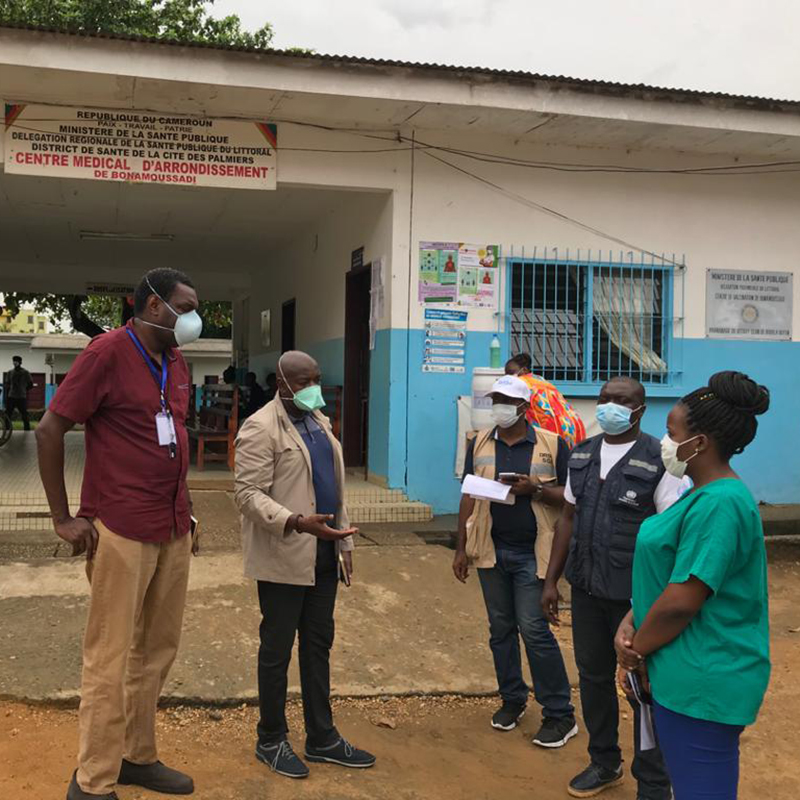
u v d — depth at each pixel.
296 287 12.51
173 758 3.80
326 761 3.82
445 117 7.90
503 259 8.53
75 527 3.16
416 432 8.29
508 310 8.54
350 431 9.89
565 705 4.22
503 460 4.29
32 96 7.38
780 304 9.30
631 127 8.13
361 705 4.55
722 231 9.14
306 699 3.80
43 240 13.13
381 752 4.04
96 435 3.24
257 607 5.49
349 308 9.83
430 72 7.39
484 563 4.26
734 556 2.41
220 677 4.55
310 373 3.70
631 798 3.71
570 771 3.97
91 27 15.62
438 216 8.36
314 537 3.64
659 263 8.97
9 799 3.34
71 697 4.23
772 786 3.97
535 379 6.07
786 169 9.26
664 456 2.62
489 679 4.91
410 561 6.71
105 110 7.55
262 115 7.85
